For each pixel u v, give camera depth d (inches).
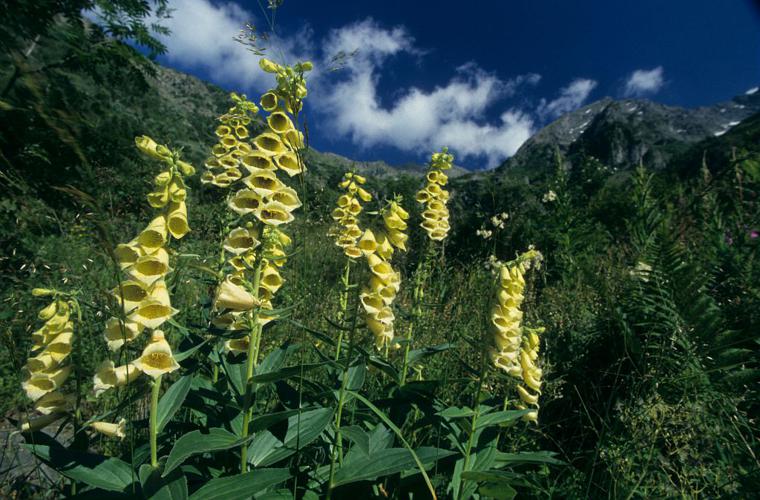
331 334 150.8
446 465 109.0
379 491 101.2
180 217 74.4
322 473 96.3
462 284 233.1
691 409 113.5
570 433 139.0
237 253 92.0
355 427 88.3
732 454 105.9
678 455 108.7
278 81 95.0
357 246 108.5
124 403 74.8
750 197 232.7
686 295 156.6
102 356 100.6
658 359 128.5
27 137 170.9
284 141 96.2
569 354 162.1
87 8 230.1
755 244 195.3
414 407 121.3
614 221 393.1
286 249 128.0
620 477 107.0
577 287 249.4
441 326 191.8
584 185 518.0
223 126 166.4
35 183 166.2
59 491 94.3
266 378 83.7
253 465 89.3
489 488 97.6
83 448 79.6
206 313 132.6
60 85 207.0
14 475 105.7
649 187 306.0
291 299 142.6
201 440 74.0
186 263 88.0
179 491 67.0
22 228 114.7
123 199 111.7
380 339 105.8
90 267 92.0
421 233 197.5
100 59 239.8
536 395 116.7
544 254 342.3
